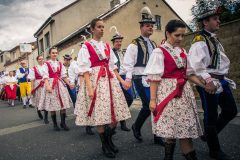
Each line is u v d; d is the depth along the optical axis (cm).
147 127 550
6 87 1363
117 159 378
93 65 397
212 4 1128
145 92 438
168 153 303
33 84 813
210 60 335
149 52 446
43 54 2416
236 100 764
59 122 712
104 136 396
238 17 1012
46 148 469
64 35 2145
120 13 1703
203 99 348
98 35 405
